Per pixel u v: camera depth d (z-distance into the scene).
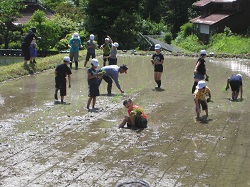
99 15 42.34
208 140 9.91
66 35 41.41
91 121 11.36
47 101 13.64
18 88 15.76
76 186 7.41
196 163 8.49
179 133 10.42
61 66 13.36
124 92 15.15
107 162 8.52
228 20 42.66
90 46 20.89
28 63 20.47
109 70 14.42
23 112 12.23
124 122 10.88
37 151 9.08
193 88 14.19
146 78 18.14
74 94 14.74
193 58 25.80
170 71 20.17
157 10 59.12
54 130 10.54
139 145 9.53
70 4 54.56
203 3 47.59
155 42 41.62
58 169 8.14
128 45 39.22
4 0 37.56
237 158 8.78
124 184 6.80
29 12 49.34
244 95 14.77
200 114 12.23
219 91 15.45
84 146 9.43
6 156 8.75
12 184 7.45
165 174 7.94
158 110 12.67
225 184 7.50
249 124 11.24
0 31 38.12
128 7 42.44
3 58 32.25
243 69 21.02
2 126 10.79
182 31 50.69
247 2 42.66
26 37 19.50
